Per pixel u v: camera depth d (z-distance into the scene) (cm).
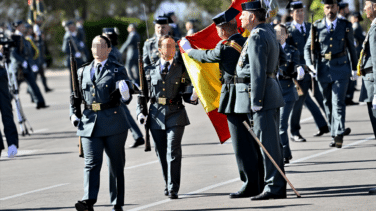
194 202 1566
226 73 1572
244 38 1563
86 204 1452
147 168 2128
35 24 5278
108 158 1503
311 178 1742
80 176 2073
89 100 1490
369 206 1369
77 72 1519
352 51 2266
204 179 1856
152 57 2105
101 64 1499
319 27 2297
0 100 2430
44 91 5572
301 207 1402
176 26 3738
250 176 1584
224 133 1731
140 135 2602
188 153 2384
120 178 1502
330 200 1452
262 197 1519
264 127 1499
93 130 1476
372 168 1808
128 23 8319
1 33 3061
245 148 1588
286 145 2006
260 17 1498
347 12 3597
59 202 1683
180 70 1672
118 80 1488
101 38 1491
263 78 1466
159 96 1669
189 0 8531
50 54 8975
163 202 1594
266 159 1511
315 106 2558
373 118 1672
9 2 9494
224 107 1588
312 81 2362
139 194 1716
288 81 2080
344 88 2250
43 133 3219
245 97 1520
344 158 2009
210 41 1727
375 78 1567
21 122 3086
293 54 2100
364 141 2330
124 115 1516
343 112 2236
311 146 2316
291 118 2445
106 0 10194
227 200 1559
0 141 2383
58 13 8912
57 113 3975
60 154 2572
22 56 3903
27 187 1942
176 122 1655
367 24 5353
